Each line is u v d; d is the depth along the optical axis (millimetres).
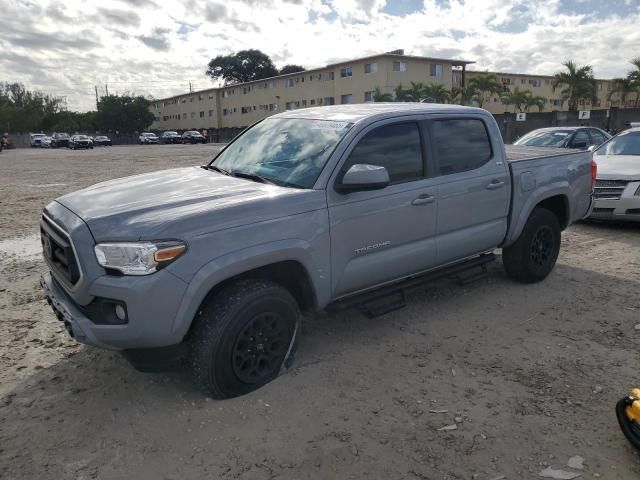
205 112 80750
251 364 3504
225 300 3305
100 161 28750
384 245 4098
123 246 2979
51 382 3705
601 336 4379
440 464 2824
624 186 8094
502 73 62281
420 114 4430
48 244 3623
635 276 5938
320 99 57062
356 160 3920
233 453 2924
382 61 47844
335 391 3543
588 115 31422
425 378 3727
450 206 4539
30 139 73812
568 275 6004
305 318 4820
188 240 3086
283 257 3449
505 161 5078
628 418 2906
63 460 2879
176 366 3359
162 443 3016
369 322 4738
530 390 3549
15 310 5043
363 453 2916
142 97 90750
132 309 2980
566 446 2961
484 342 4301
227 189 3668
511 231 5199
